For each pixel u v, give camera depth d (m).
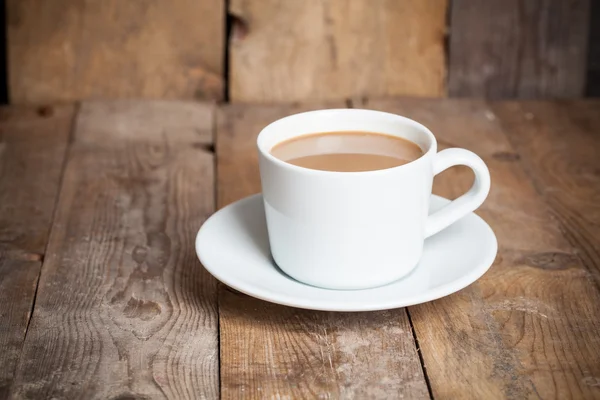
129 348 0.63
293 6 1.00
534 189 0.82
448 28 1.02
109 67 1.01
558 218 0.78
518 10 1.02
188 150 0.90
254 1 1.00
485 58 1.03
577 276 0.70
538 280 0.69
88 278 0.70
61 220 0.78
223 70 1.01
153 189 0.83
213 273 0.63
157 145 0.90
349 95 1.02
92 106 0.99
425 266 0.65
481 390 0.59
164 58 1.01
